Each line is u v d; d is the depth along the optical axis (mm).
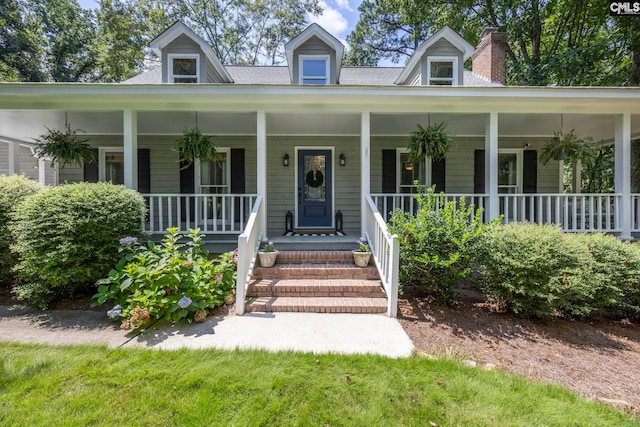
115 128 6895
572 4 10977
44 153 5723
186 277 3693
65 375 2383
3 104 5129
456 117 5926
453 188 7730
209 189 7652
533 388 2314
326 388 2283
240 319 3555
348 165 7656
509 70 12469
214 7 17484
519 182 7852
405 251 4086
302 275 4523
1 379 2322
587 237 4152
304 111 5363
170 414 2014
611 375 2619
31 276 3867
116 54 16156
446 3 13109
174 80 6680
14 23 15359
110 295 3547
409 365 2584
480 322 3643
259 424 1945
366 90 4895
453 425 1938
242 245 3717
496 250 3918
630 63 9648
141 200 4734
